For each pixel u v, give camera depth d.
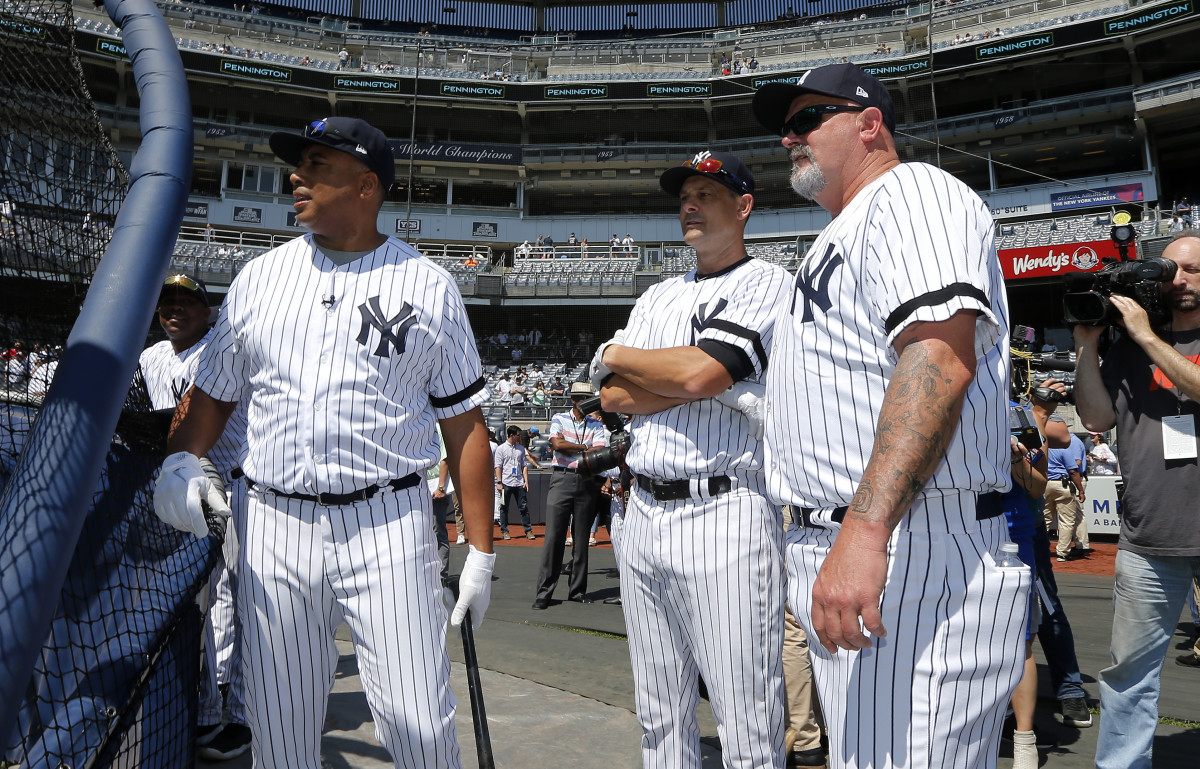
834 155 1.63
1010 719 3.49
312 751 1.98
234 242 32.03
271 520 1.88
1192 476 2.36
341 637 4.71
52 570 0.99
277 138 1.97
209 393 2.05
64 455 1.04
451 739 1.92
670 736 2.32
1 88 1.36
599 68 36.97
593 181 35.34
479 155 34.69
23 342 1.42
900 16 35.75
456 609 2.04
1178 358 2.38
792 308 1.58
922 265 1.30
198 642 1.80
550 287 30.41
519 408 22.86
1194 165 32.31
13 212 1.38
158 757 1.51
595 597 6.79
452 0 42.34
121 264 1.20
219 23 34.84
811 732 3.04
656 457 2.20
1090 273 2.61
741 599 2.11
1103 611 6.11
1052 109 30.38
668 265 30.86
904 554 1.35
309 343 1.89
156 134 1.38
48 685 1.26
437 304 1.99
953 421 1.25
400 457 1.92
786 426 1.56
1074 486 9.38
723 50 36.44
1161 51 30.08
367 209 2.01
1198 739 3.27
